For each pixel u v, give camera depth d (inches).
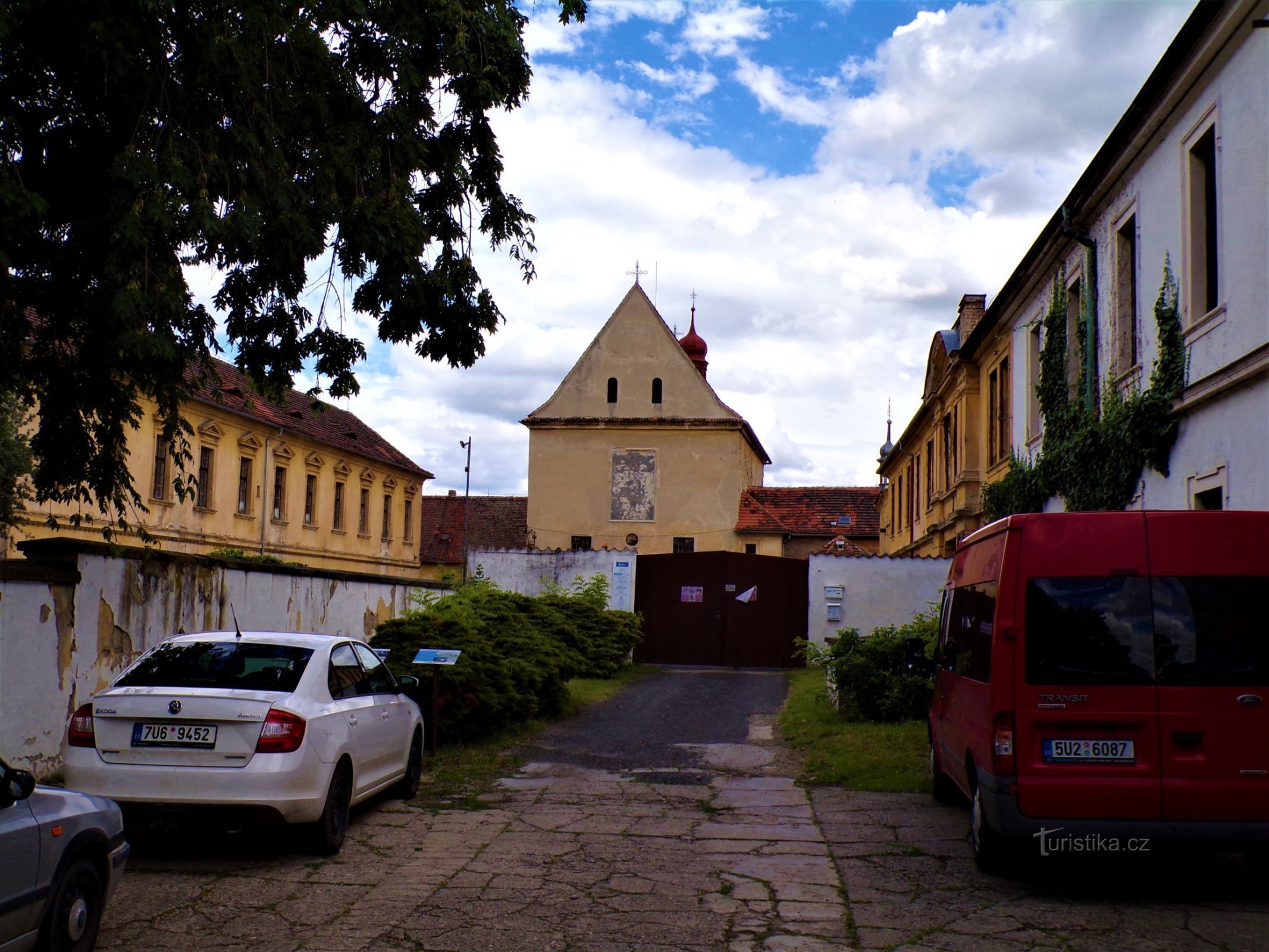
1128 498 570.3
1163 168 522.9
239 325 450.3
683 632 1040.2
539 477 1763.0
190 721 283.6
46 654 398.3
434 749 493.0
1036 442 761.6
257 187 381.7
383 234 405.7
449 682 509.7
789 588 1030.4
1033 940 231.9
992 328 885.8
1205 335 474.6
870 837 331.6
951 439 1087.0
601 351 1782.7
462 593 708.0
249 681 307.9
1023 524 276.5
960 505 992.2
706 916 248.5
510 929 236.8
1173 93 489.7
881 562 983.0
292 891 265.6
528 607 804.0
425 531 2434.8
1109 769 261.7
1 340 394.3
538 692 621.3
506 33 423.8
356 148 409.4
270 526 1628.9
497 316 461.1
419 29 408.8
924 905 258.2
